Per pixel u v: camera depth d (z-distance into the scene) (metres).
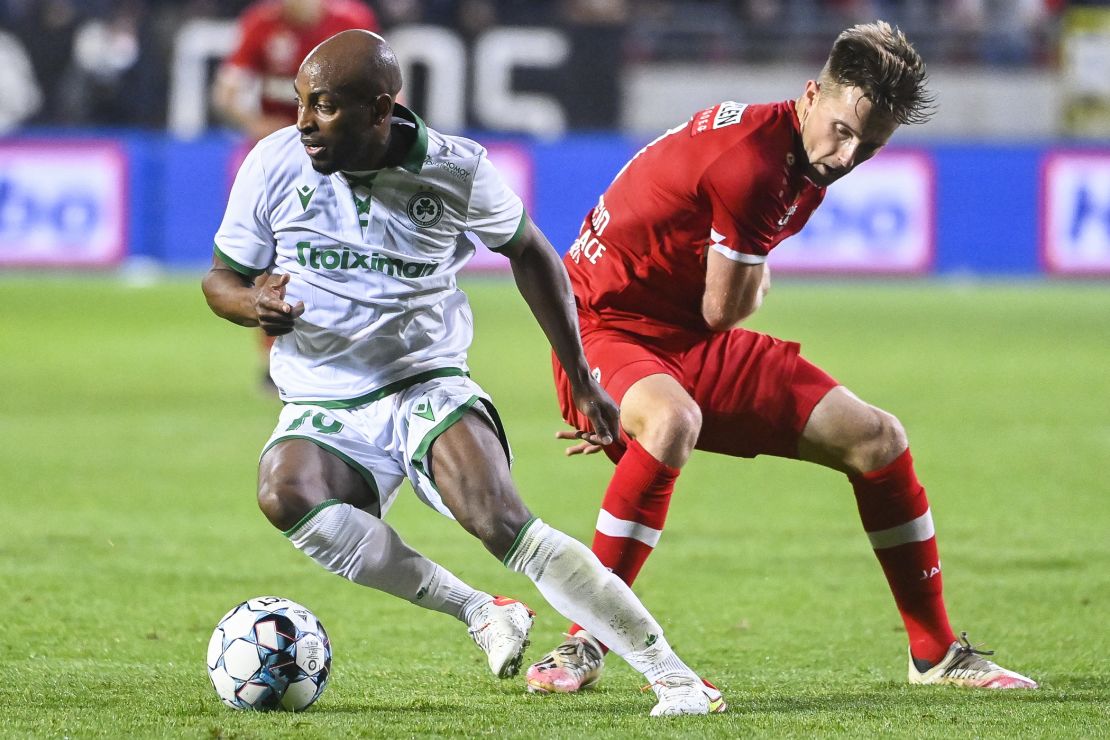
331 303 14.48
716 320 16.09
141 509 27.00
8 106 76.19
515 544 13.77
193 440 34.50
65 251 72.00
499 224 14.47
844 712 14.15
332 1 44.06
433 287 14.73
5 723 13.38
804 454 16.52
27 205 71.56
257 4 76.31
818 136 15.38
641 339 16.62
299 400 14.76
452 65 76.81
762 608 20.31
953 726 13.49
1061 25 79.38
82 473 30.41
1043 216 73.75
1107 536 25.12
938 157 73.56
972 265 74.00
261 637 13.99
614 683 15.94
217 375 45.84
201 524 25.78
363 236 14.36
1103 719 13.87
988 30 79.94
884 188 73.50
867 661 17.41
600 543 15.59
